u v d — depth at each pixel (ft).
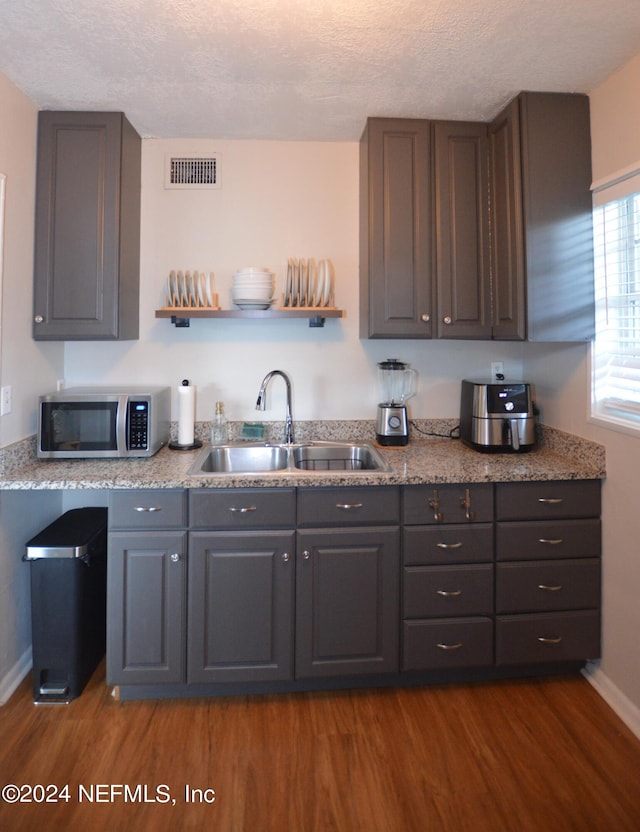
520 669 7.15
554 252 7.00
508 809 5.15
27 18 5.35
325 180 8.55
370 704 6.68
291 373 8.71
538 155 6.97
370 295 7.59
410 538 6.66
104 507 8.29
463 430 8.53
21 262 6.93
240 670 6.57
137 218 8.23
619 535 6.56
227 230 8.46
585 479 6.87
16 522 7.02
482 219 7.76
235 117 7.64
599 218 7.02
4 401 6.56
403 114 7.55
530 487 6.81
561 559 6.89
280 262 8.54
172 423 8.59
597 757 5.80
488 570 6.77
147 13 5.27
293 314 7.75
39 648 6.62
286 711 6.54
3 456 6.49
